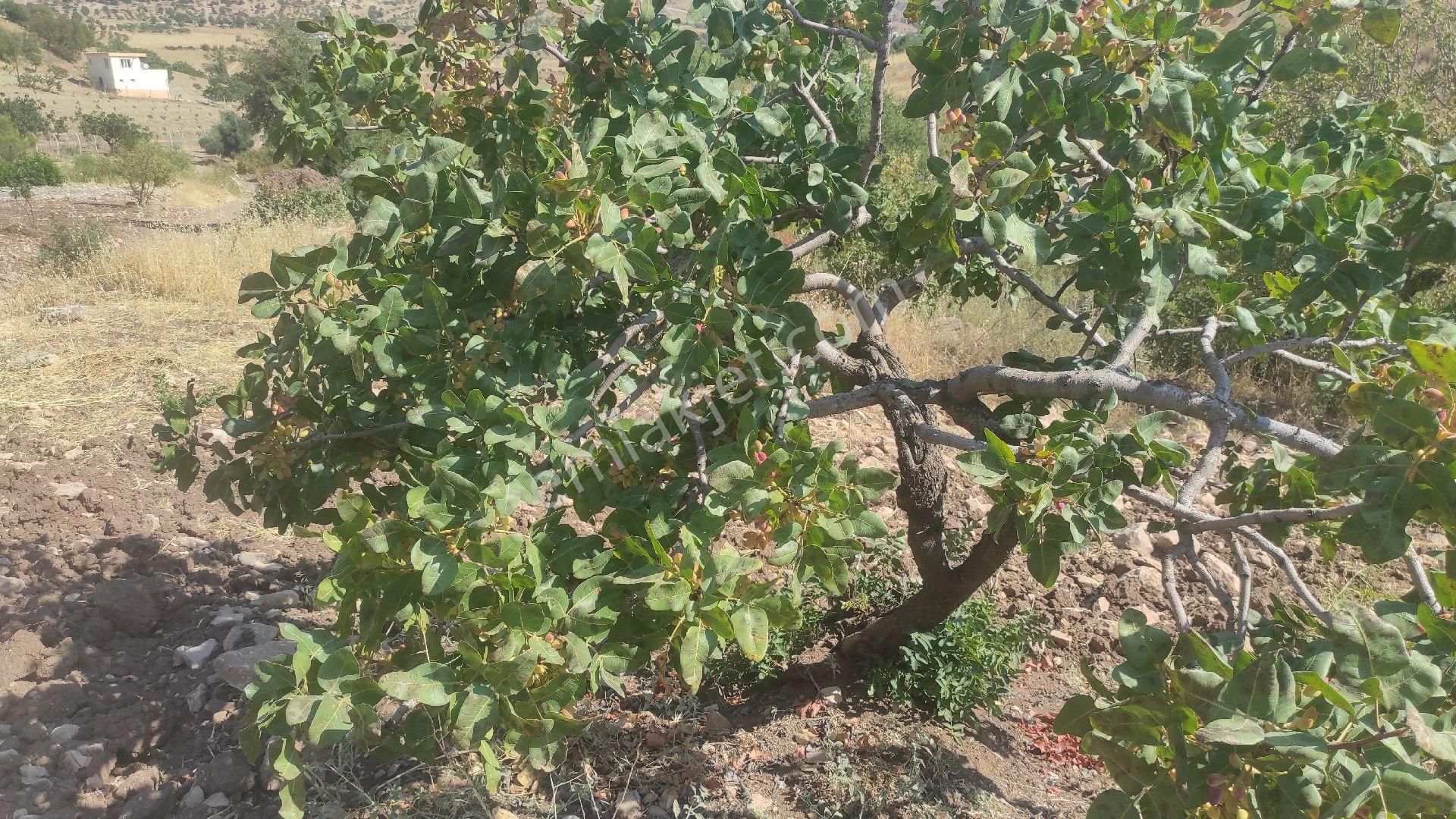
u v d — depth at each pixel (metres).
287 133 3.78
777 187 3.53
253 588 4.60
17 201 17.81
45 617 4.08
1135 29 2.50
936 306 8.74
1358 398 1.74
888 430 6.95
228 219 16.88
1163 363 7.96
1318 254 2.55
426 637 1.89
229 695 3.79
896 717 3.81
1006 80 2.38
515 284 2.43
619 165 2.18
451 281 2.40
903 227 2.32
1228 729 1.44
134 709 3.64
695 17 3.05
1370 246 2.54
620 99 2.83
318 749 3.43
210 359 7.46
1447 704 1.72
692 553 1.82
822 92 4.01
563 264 2.08
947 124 2.58
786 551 1.88
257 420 2.63
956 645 3.84
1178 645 1.63
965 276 4.02
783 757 3.55
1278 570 5.27
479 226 2.27
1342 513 1.93
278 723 1.86
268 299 2.40
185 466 2.96
